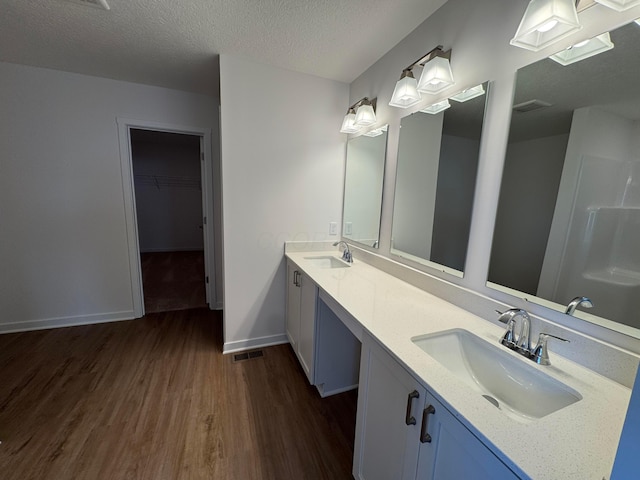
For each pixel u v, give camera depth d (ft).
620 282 2.63
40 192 8.04
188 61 6.86
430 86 4.69
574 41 2.96
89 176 8.41
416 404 2.75
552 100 3.15
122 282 9.24
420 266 5.24
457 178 4.42
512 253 3.60
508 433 2.04
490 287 3.89
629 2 2.50
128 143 8.71
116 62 7.02
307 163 7.61
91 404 5.55
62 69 7.59
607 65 2.71
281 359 7.33
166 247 20.26
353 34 5.49
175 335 8.44
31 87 7.55
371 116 6.42
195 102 9.13
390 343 3.23
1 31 5.66
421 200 5.20
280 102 7.09
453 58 4.44
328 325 5.89
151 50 6.33
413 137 5.39
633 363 2.51
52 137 7.93
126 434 4.87
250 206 7.26
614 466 1.52
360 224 7.32
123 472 4.21
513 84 3.56
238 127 6.82
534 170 3.34
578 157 2.93
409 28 5.26
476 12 4.03
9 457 4.38
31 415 5.22
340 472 4.37
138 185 19.03
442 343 3.55
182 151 19.62
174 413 5.40
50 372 6.51
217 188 9.84
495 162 3.80
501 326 3.69
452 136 4.50
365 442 3.81
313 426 5.23
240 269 7.45
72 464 4.30
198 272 15.11
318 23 5.16
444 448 2.43
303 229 7.88
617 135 2.63
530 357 3.03
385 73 6.20
